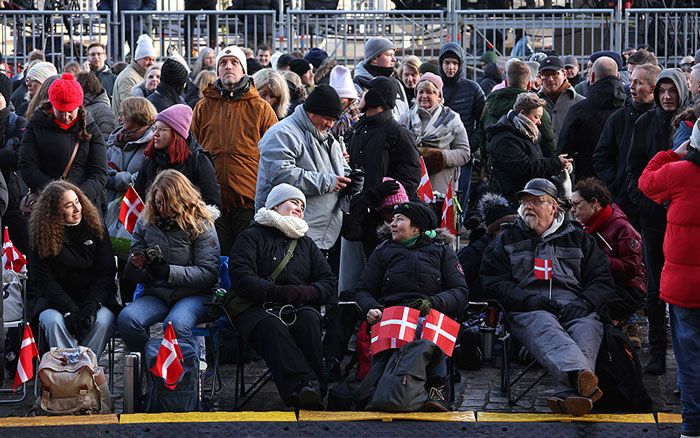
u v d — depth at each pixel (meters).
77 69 26.81
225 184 19.58
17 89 26.80
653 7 33.38
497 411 16.09
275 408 16.36
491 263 17.14
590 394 15.12
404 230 16.75
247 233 16.61
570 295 16.80
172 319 16.23
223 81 19.81
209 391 16.94
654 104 19.23
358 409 15.77
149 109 19.81
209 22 32.59
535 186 17.08
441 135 21.92
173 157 18.31
